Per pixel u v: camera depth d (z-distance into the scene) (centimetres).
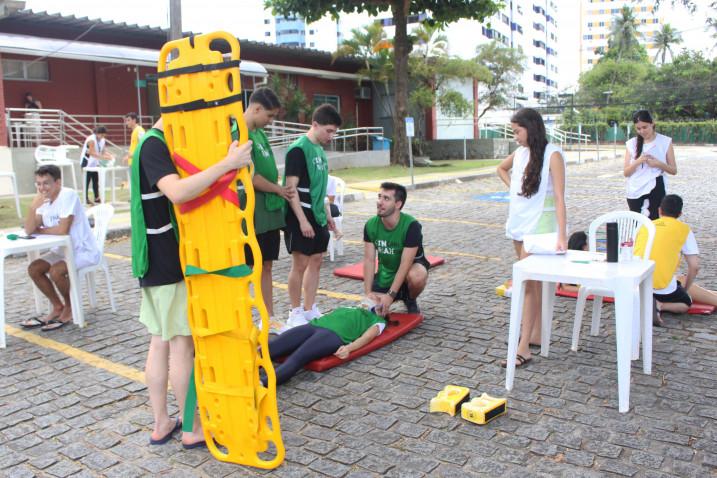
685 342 469
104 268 580
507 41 6556
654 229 469
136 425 362
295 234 488
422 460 313
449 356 453
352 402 381
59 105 1831
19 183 1443
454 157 2994
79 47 1572
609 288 354
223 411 308
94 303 599
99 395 404
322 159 493
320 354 427
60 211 530
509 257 788
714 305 536
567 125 4812
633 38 7019
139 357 471
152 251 311
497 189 1645
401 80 2292
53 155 1323
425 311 564
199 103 280
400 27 2203
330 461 314
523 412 362
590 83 5888
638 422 345
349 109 2884
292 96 2416
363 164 2378
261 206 467
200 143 285
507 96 3588
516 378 411
